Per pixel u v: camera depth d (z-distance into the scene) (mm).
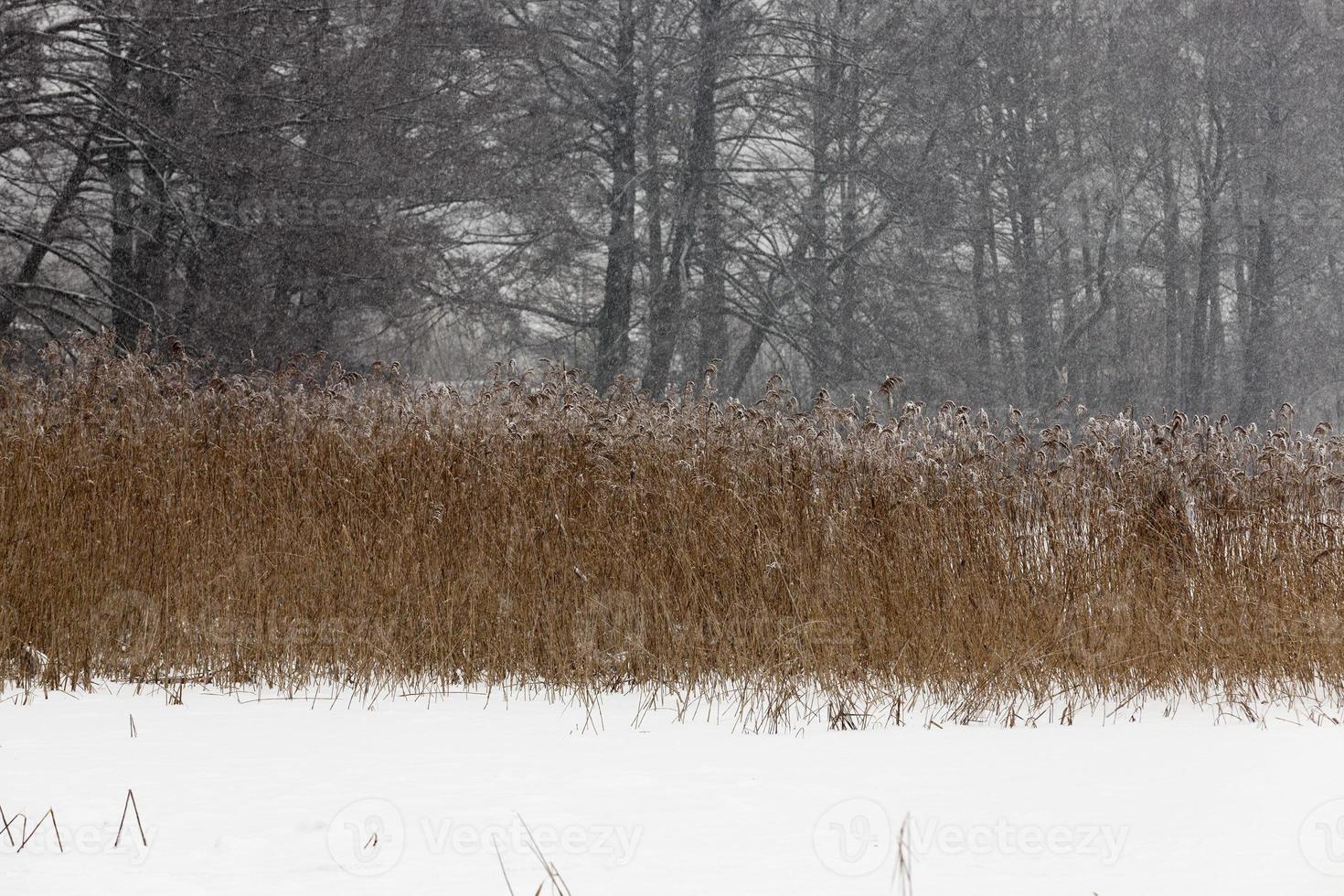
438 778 19672
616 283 114875
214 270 81500
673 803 18156
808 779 19797
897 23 119500
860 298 116688
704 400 34156
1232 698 27422
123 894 13781
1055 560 29766
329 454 32812
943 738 23516
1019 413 32531
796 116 118438
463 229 108062
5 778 19531
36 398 34906
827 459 31641
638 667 28484
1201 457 32031
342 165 85188
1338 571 30359
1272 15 141625
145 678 28562
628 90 114938
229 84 81000
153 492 31453
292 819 17094
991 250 129500
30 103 78625
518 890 13969
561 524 30000
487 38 98938
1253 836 16562
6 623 28688
